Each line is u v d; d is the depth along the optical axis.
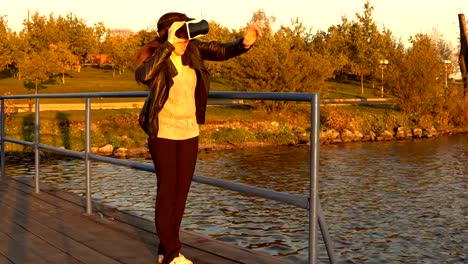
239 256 4.16
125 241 4.79
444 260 11.41
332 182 20.80
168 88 3.68
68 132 32.22
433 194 18.50
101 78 85.75
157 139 3.84
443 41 70.75
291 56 43.38
